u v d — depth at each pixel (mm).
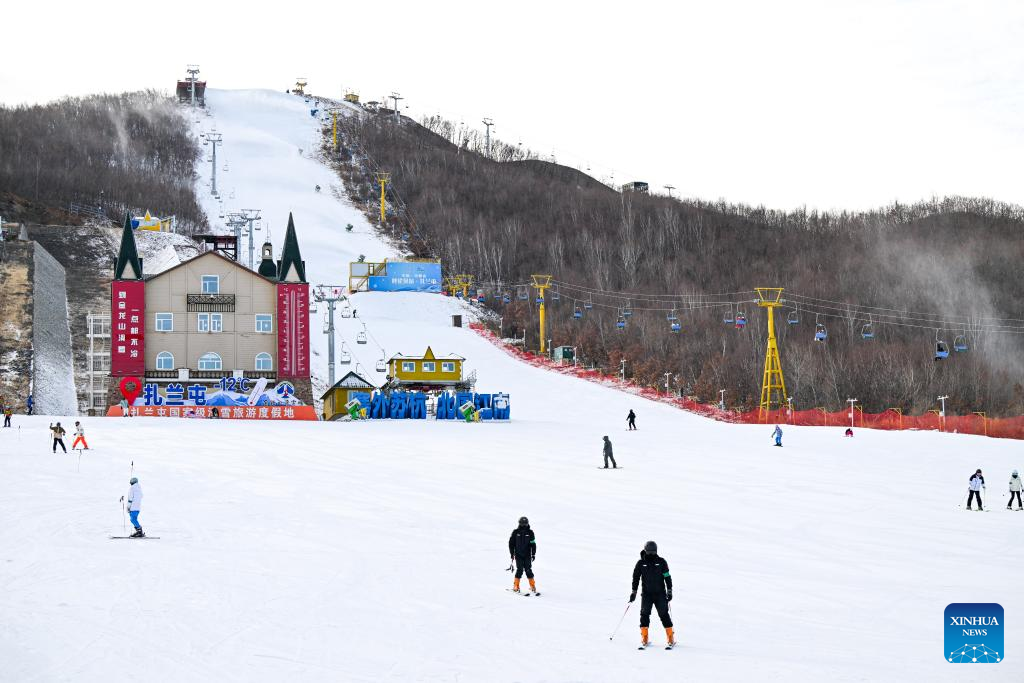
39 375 85188
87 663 18562
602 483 46531
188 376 85188
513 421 82188
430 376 91062
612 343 137375
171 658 18953
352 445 58719
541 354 136000
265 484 42750
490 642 20438
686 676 18125
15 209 155875
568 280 190500
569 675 18156
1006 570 29062
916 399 112625
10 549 28469
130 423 66438
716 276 195000
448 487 43844
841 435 73312
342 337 131125
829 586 26750
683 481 47875
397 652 19562
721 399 111500
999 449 64188
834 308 163250
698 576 27844
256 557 28453
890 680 17812
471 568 28000
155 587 24531
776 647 20438
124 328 84438
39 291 95125
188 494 39312
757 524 36688
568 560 29562
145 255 134875
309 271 174500
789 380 119125
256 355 87312
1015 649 20281
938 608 24297
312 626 21391
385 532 33031
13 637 20156
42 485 39750
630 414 76812
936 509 41062
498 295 176125
